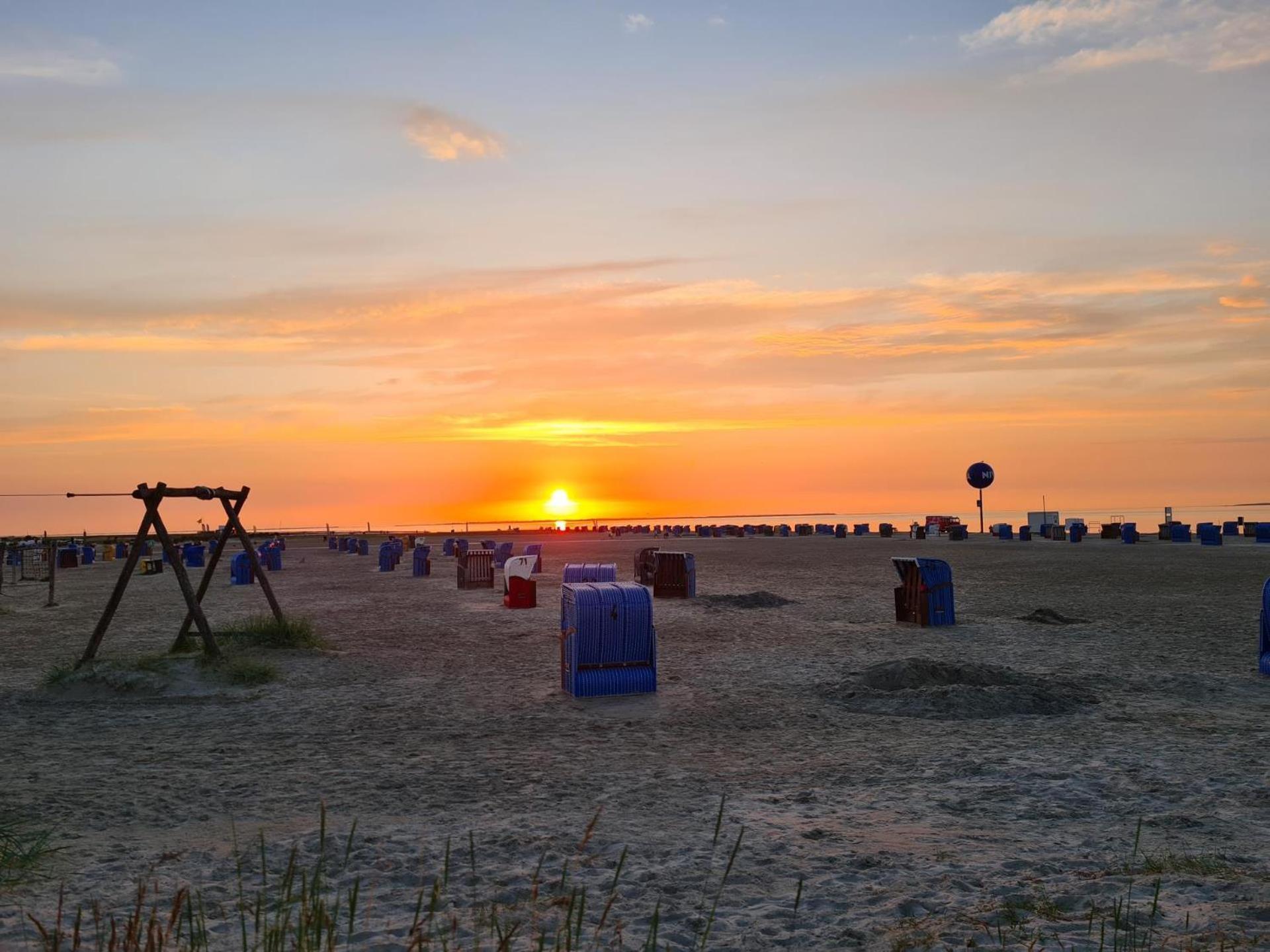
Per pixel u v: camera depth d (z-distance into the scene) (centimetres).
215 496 1877
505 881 673
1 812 884
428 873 693
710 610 2694
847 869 700
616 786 977
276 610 1997
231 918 591
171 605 3158
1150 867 689
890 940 553
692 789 962
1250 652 1847
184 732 1276
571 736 1229
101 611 2995
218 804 914
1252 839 774
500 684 1622
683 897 640
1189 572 3822
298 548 8312
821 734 1230
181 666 1656
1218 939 528
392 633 2309
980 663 1730
